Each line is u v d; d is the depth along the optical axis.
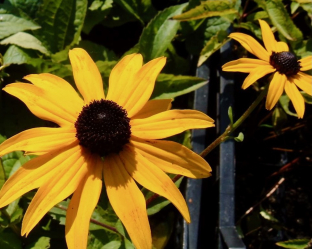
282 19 0.35
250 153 0.38
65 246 0.30
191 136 0.34
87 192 0.24
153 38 0.35
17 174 0.23
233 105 0.35
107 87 0.34
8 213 0.28
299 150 0.38
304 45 0.36
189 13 0.35
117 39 0.40
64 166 0.24
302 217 0.36
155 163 0.25
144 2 0.38
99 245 0.29
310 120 0.39
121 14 0.39
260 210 0.35
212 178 0.35
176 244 0.33
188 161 0.25
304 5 0.37
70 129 0.25
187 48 0.38
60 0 0.34
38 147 0.24
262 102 0.39
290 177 0.38
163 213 0.33
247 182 0.37
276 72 0.30
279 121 0.36
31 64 0.33
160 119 0.25
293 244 0.31
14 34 0.34
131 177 0.24
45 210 0.23
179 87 0.34
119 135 0.24
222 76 0.36
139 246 0.23
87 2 0.35
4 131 0.32
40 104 0.25
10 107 0.32
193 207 0.32
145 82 0.26
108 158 0.25
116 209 0.23
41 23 0.35
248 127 0.38
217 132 0.35
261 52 0.31
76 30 0.35
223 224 0.30
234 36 0.31
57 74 0.33
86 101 0.26
